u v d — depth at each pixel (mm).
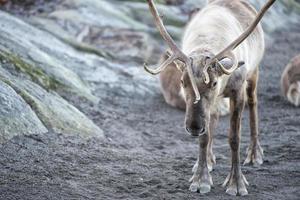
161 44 68688
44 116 30516
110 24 66375
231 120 24812
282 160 29516
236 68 23047
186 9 81438
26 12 64375
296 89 43312
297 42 87125
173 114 41312
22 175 24359
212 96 22672
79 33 60688
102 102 41062
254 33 28359
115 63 53219
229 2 29234
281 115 40594
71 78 40844
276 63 66188
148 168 27766
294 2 121250
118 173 26531
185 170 27688
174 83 42781
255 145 29250
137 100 44125
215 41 24531
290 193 24453
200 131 22188
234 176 24562
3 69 33031
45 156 26938
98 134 32500
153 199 23453
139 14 76875
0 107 28172
